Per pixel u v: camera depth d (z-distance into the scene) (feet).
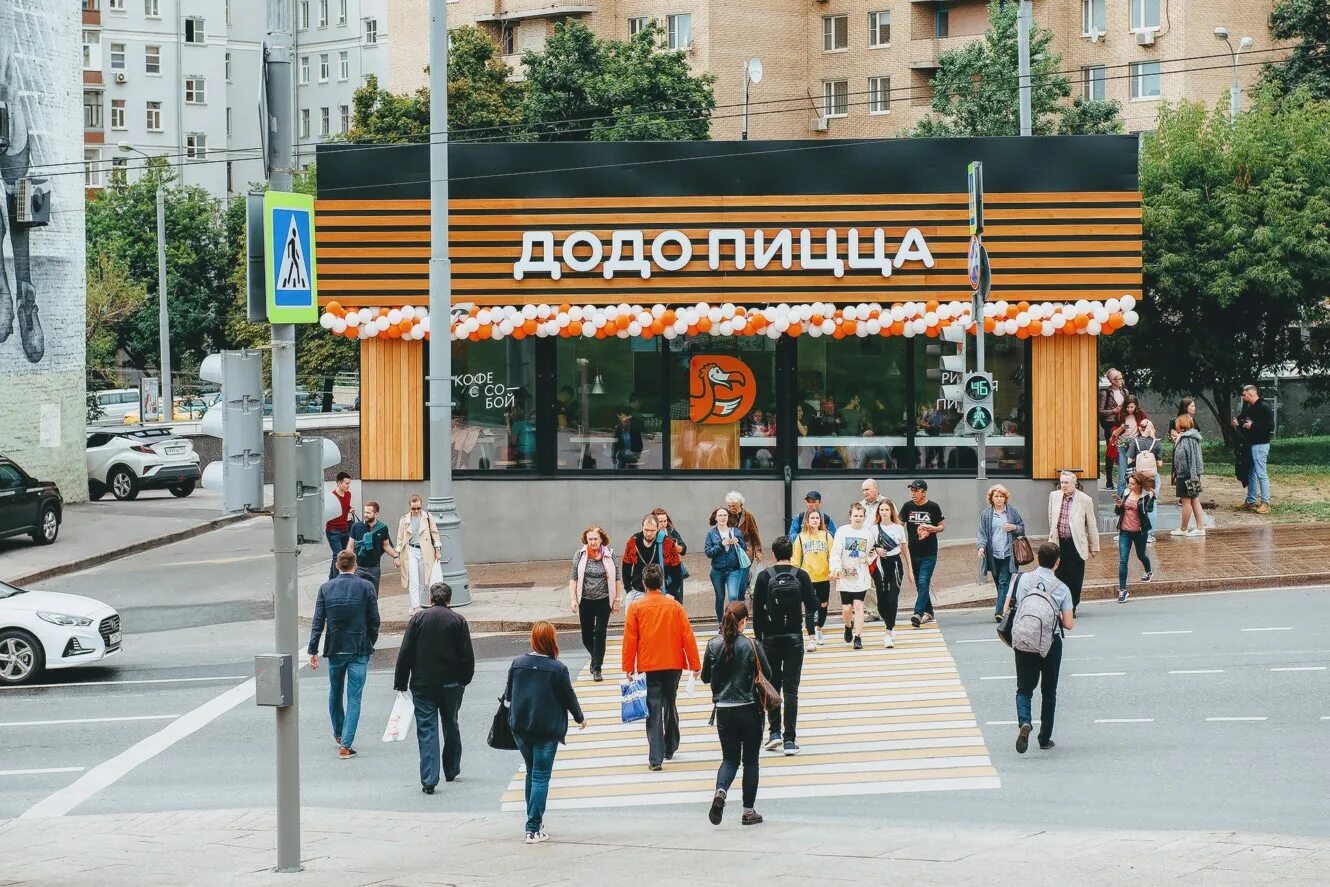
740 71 234.99
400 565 74.95
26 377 128.36
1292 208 110.01
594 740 52.95
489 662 66.33
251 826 43.32
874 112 239.50
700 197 90.07
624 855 38.40
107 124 317.63
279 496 38.22
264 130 38.04
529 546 92.48
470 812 44.88
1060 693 55.16
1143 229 111.65
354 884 35.86
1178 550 82.17
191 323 247.50
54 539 114.01
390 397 92.12
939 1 234.38
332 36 331.77
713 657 42.06
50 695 63.16
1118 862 35.27
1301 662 57.47
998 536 67.00
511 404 92.38
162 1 322.96
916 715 53.31
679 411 92.07
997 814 41.60
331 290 90.99
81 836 42.80
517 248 90.58
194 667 68.80
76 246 135.54
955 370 75.77
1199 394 121.29
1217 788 43.06
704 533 91.91
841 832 40.14
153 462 148.25
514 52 245.65
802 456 91.81
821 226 90.02
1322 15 170.50
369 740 54.34
